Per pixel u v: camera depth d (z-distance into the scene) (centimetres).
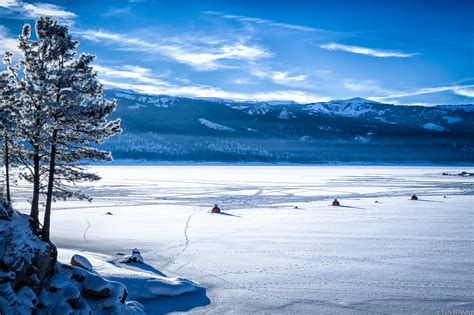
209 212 3872
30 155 1634
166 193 6003
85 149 1712
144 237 2584
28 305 984
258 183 8575
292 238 2553
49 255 1135
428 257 2016
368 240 2478
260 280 1636
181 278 1548
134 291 1410
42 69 1560
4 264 1000
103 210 3972
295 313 1282
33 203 1596
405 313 1273
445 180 10181
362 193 6247
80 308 1074
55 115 1622
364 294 1456
